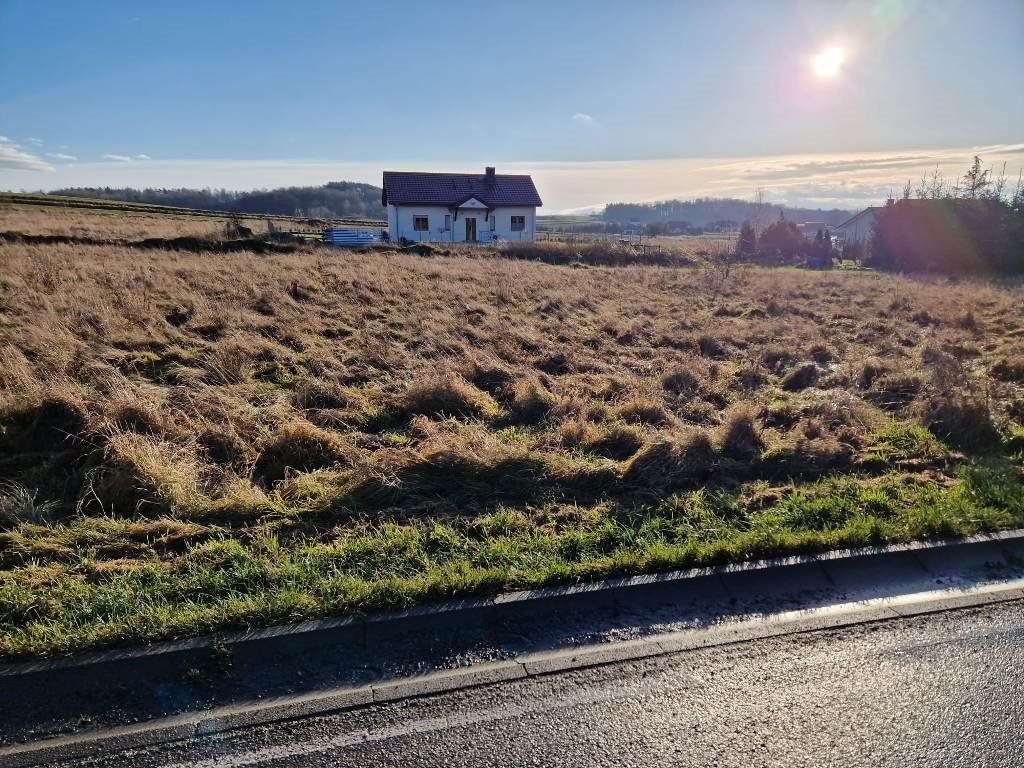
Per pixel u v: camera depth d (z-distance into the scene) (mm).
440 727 2693
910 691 2918
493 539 4148
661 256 30906
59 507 4449
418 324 10680
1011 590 3805
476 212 42562
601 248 31000
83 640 3084
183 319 10078
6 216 31750
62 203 53812
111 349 7770
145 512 4453
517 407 6812
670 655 3184
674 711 2787
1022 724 2717
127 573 3691
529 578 3674
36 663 2963
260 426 5668
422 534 4180
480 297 13922
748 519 4461
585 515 4500
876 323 12227
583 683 2971
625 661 3135
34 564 3732
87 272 12883
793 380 8312
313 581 3609
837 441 5855
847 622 3480
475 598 3527
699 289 17219
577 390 7422
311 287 13219
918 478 5145
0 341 7707
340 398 6770
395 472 4984
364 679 2986
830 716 2756
